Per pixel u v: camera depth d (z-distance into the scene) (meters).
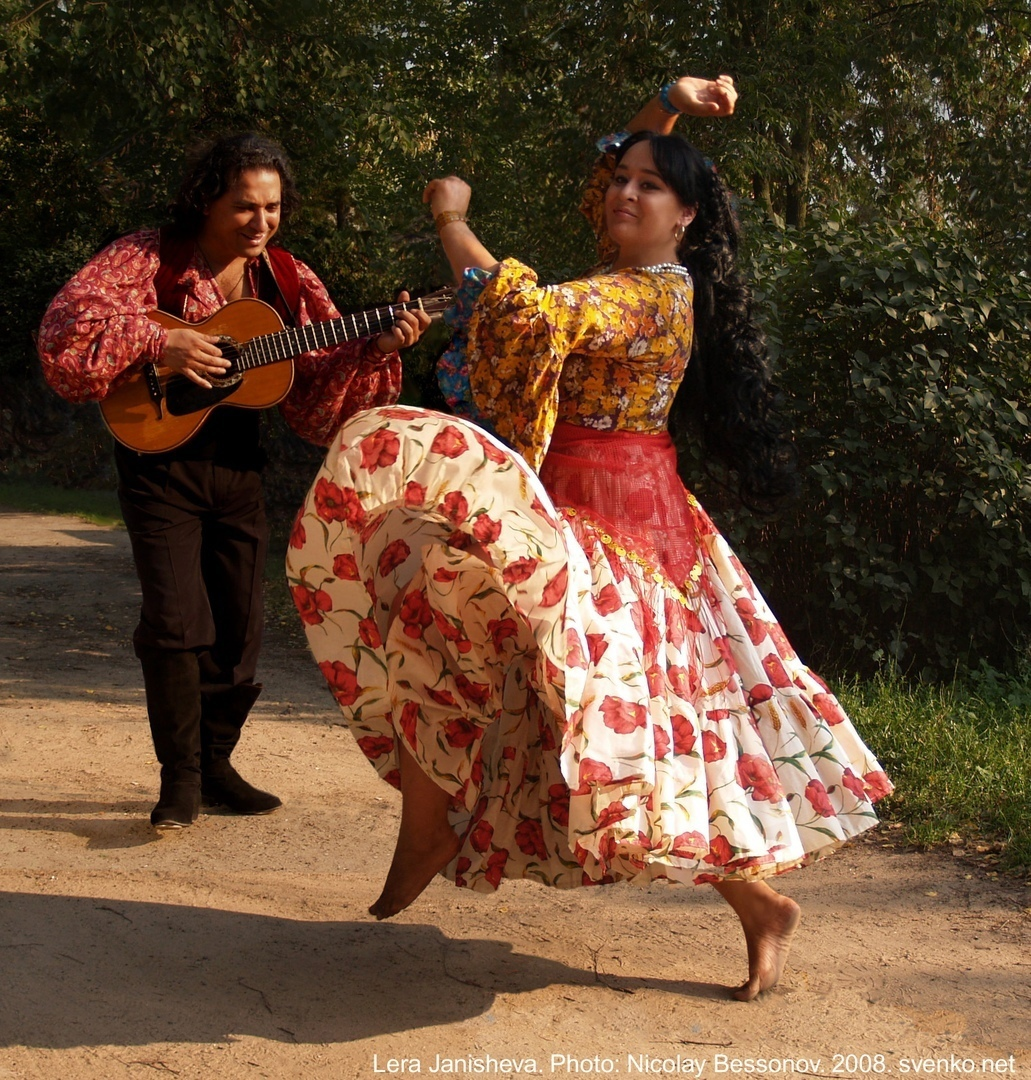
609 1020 2.65
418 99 15.16
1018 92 13.71
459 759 2.68
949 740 4.55
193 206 3.70
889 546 6.11
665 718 2.57
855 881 3.58
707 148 11.40
